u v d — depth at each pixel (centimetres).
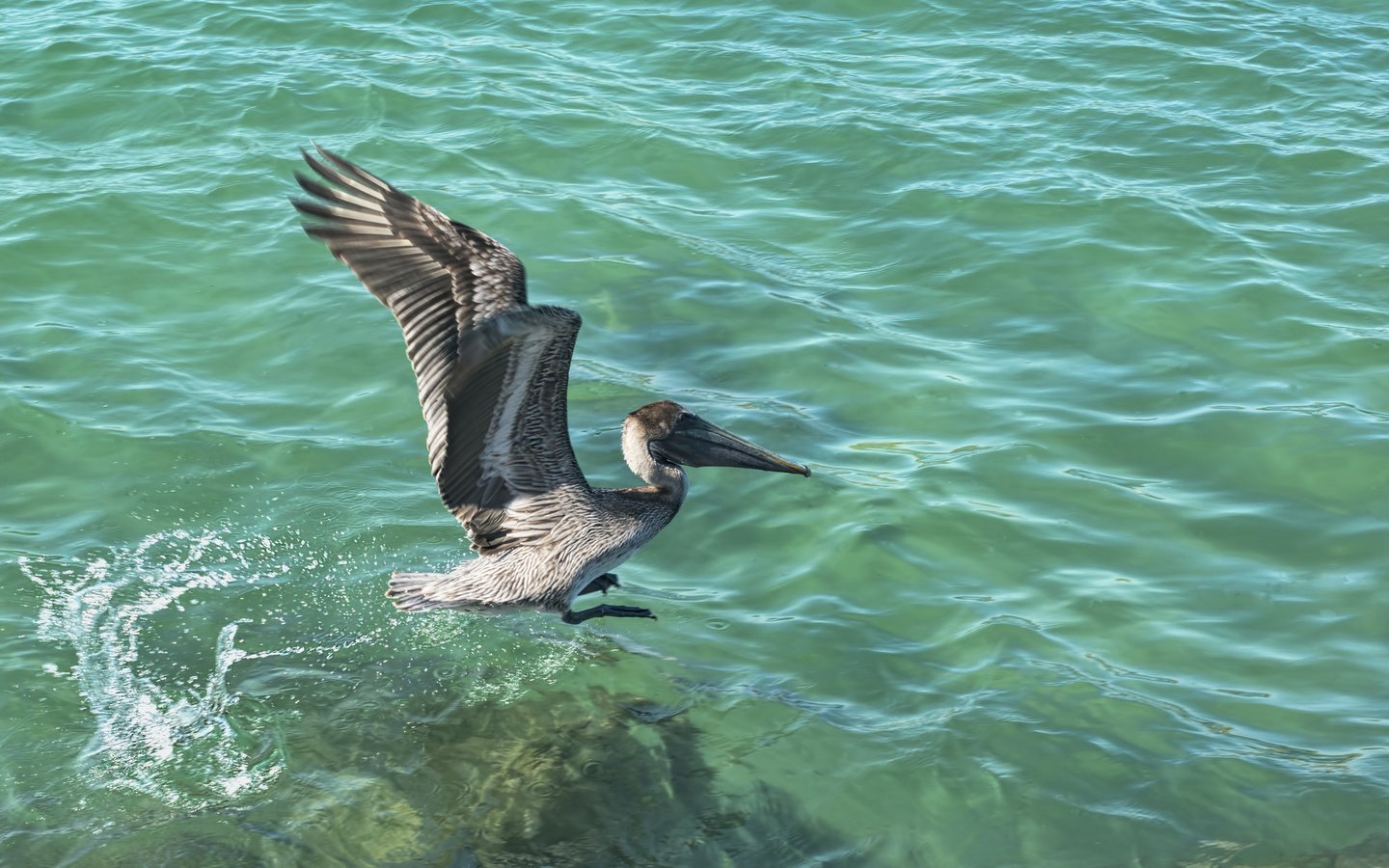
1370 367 1209
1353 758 808
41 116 1619
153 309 1288
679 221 1478
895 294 1355
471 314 655
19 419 1114
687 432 873
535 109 1677
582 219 1466
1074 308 1319
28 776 801
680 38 1900
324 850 763
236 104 1652
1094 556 989
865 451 1112
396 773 818
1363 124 1659
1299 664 886
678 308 1324
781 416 1159
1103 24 1941
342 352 1231
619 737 842
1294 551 992
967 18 1964
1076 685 867
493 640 925
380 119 1641
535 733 848
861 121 1672
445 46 1839
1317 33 1917
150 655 898
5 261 1336
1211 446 1109
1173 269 1374
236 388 1183
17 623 912
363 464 1088
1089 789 792
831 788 800
